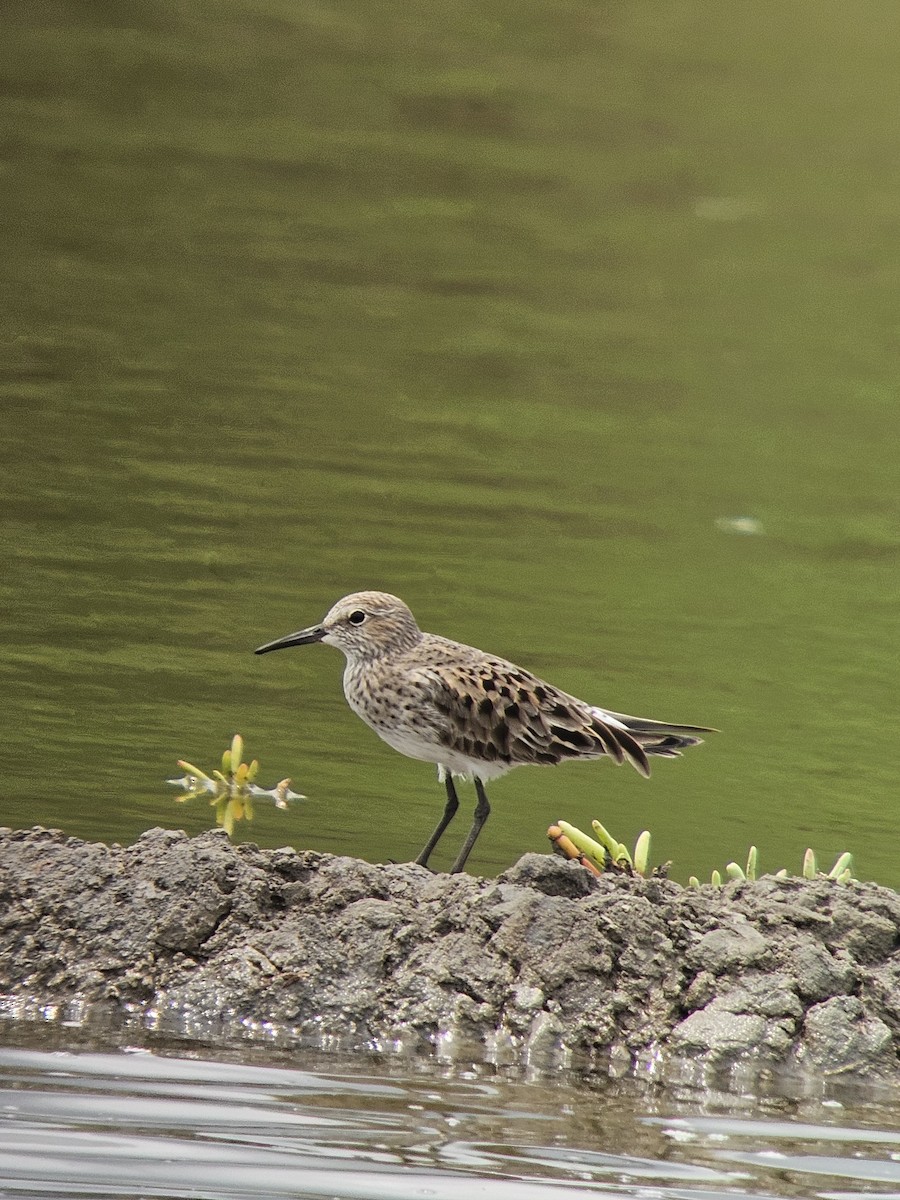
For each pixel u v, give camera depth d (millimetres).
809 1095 8672
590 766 14008
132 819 11688
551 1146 7793
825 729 15172
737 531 20203
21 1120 7645
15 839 9922
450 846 11836
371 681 11172
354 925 9328
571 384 24766
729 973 9219
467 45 40969
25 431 20781
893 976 9477
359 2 42938
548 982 9102
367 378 24094
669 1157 7773
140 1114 7793
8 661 14758
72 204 29984
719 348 26875
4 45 37594
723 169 35406
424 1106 8125
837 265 31172
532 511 20062
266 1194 7121
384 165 33625
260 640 15828
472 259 29625
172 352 24219
